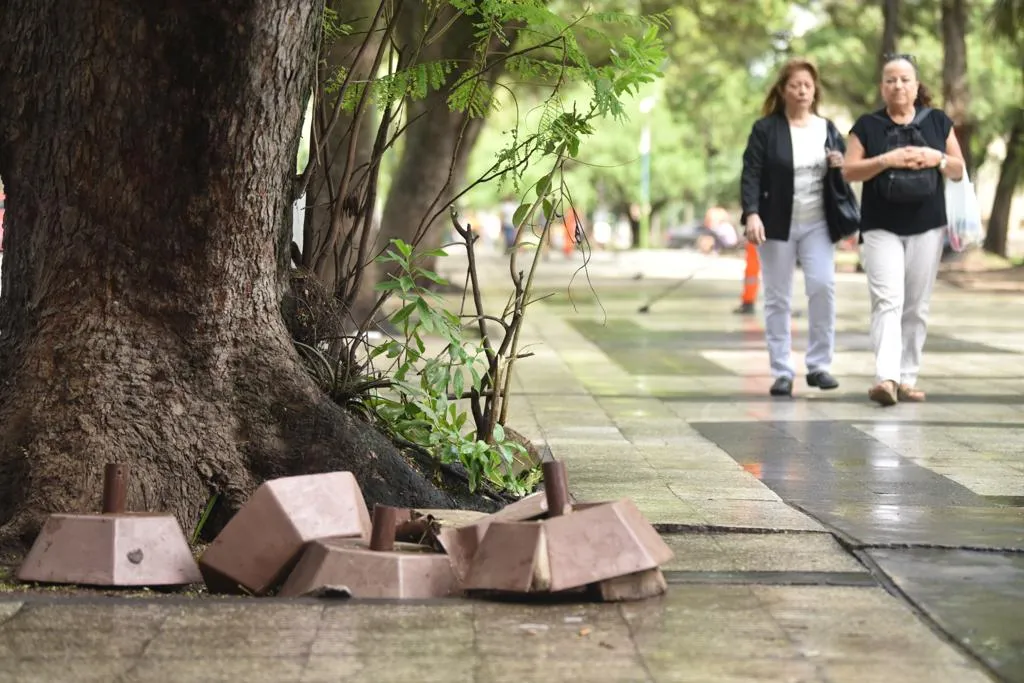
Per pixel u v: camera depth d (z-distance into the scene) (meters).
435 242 25.41
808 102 12.24
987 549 5.89
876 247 11.66
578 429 10.11
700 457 8.73
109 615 4.82
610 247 87.00
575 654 4.41
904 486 7.84
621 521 5.09
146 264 6.30
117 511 5.50
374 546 5.27
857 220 12.39
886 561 5.68
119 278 6.30
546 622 4.78
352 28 8.52
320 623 4.75
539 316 23.52
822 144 12.27
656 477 7.88
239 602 5.00
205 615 4.83
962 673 4.24
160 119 6.12
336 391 6.99
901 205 11.55
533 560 4.98
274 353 6.54
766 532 6.24
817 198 12.31
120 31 6.02
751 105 60.19
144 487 6.12
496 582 5.02
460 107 7.67
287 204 6.75
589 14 7.32
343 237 7.87
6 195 6.56
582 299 28.84
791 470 8.43
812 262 12.46
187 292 6.32
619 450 9.02
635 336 19.56
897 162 11.41
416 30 14.21
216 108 6.09
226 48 5.99
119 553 5.32
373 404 7.26
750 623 4.77
